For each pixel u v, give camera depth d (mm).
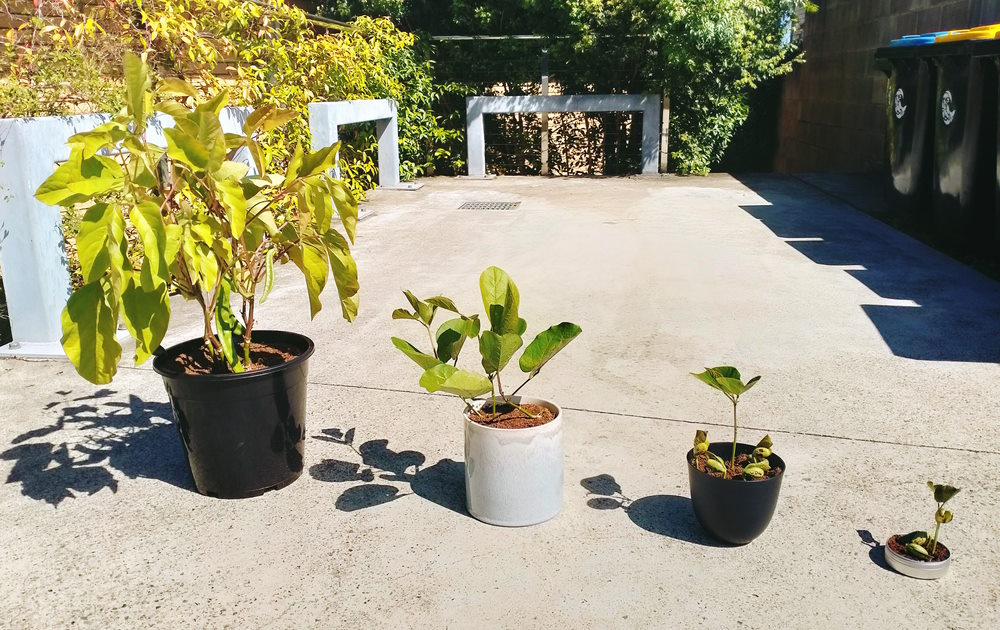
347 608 2432
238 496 3053
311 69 8195
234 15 7184
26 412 3830
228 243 3023
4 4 5316
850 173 11836
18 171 4324
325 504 3010
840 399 3877
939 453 3334
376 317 5273
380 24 10203
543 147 12438
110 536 2818
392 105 10391
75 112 5133
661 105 12016
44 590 2529
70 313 2615
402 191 10750
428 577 2572
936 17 9477
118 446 3496
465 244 7441
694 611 2398
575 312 5316
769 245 7227
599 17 11656
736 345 4645
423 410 3820
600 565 2625
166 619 2393
